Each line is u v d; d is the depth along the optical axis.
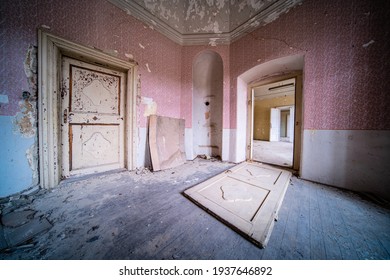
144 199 1.60
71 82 2.07
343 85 1.86
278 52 2.44
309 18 2.11
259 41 2.69
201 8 3.22
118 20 2.32
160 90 2.97
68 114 2.07
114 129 2.54
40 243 0.97
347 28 1.82
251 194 1.66
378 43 1.64
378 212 1.38
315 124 2.09
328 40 1.96
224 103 3.26
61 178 2.03
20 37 1.58
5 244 0.96
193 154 3.65
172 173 2.47
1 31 1.49
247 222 1.17
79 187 1.87
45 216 1.27
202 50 3.28
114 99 2.51
